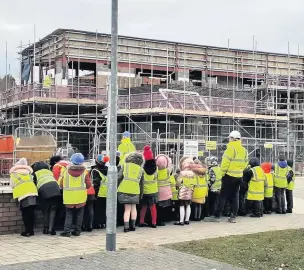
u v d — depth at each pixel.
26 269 7.80
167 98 30.08
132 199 11.62
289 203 16.20
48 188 10.91
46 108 33.81
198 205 13.73
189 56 40.81
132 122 30.45
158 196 12.63
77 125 31.72
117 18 9.54
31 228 10.93
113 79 9.52
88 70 38.94
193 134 31.59
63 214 11.73
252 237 11.07
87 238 10.76
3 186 12.91
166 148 28.78
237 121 33.44
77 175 10.99
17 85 37.34
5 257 8.75
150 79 36.53
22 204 10.66
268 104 36.84
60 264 8.17
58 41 36.44
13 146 17.14
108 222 9.40
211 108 31.95
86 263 8.27
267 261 8.72
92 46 36.69
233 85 39.12
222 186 13.60
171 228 12.45
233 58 42.88
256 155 34.25
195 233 11.73
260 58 44.06
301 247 9.98
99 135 31.70
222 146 32.00
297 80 41.31
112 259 8.61
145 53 38.84
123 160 12.34
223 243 10.23
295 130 39.16
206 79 41.31
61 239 10.59
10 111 37.56
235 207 13.74
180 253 9.19
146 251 9.34
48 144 19.16
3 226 11.07
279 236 11.25
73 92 33.12
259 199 14.88
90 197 11.38
